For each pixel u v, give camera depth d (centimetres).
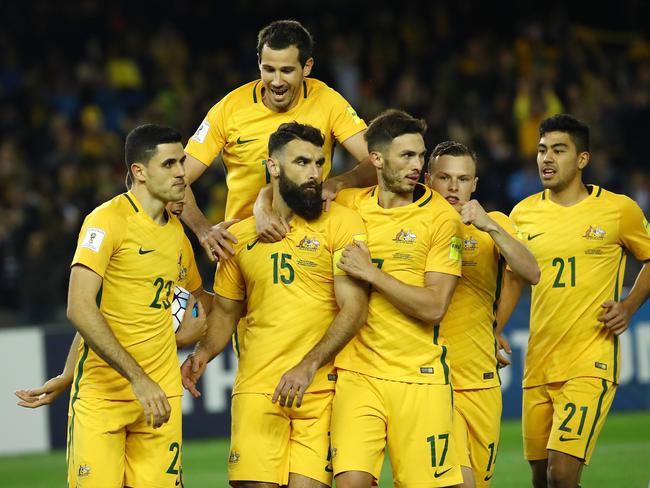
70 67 6412
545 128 2367
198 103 5738
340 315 2011
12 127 5738
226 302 2150
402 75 6338
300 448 2077
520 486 2991
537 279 2091
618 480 2977
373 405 2027
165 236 2041
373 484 2056
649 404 4188
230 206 2295
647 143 5800
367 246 2064
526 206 2428
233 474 2080
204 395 3953
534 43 6406
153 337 2041
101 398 2016
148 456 2047
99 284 1962
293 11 7062
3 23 6391
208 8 6994
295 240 2061
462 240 2089
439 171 2192
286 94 2164
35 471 3466
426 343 2039
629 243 2359
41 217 4831
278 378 2062
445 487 2038
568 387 2298
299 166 2012
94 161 5416
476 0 7000
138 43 6388
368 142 2056
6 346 3834
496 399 2244
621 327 2303
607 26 7156
